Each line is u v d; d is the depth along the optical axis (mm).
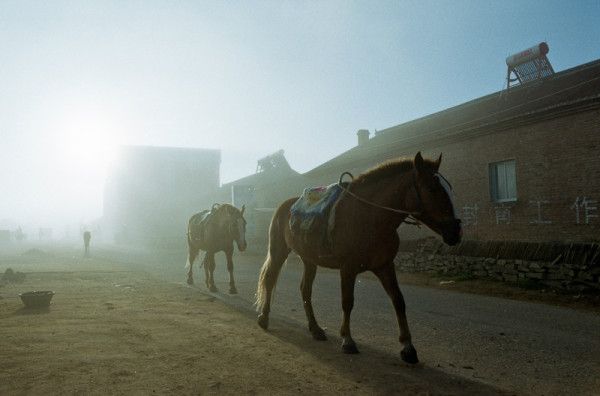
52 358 4555
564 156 12742
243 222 10180
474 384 4012
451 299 9445
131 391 3654
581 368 4562
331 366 4477
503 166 15016
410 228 18422
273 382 3947
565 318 7344
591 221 11930
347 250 4941
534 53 17109
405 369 4438
